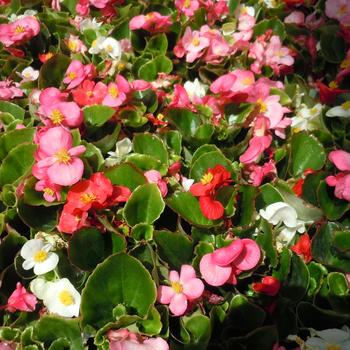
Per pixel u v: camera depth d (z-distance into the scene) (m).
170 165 0.53
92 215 0.46
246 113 0.57
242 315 0.43
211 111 0.58
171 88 0.65
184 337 0.42
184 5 0.74
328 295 0.45
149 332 0.40
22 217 0.47
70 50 0.69
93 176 0.46
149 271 0.44
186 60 0.67
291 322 0.44
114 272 0.41
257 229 0.48
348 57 0.67
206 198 0.46
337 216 0.50
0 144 0.53
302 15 0.75
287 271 0.45
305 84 0.67
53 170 0.46
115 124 0.56
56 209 0.49
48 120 0.54
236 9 0.74
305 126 0.60
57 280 0.44
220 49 0.67
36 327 0.41
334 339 0.41
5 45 0.67
